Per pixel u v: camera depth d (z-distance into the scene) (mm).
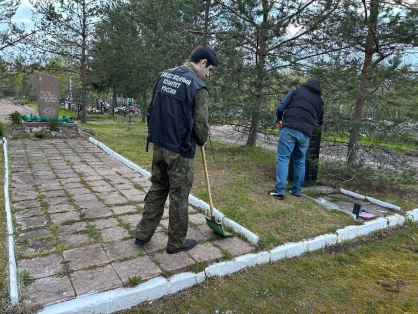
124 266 2396
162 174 2582
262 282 2480
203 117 2383
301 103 4129
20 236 2816
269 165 6266
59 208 3547
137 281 2203
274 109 7086
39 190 4195
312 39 6250
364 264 2902
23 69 13469
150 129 2504
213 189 4410
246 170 5754
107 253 2576
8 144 7547
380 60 5660
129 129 12617
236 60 6137
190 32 7469
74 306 1943
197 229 3156
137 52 12469
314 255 2982
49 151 7023
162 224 3219
